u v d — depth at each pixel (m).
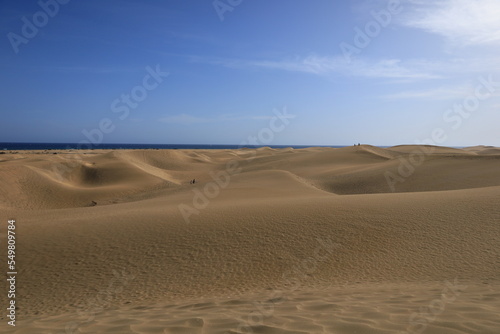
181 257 13.20
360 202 20.16
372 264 11.95
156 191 46.28
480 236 13.28
